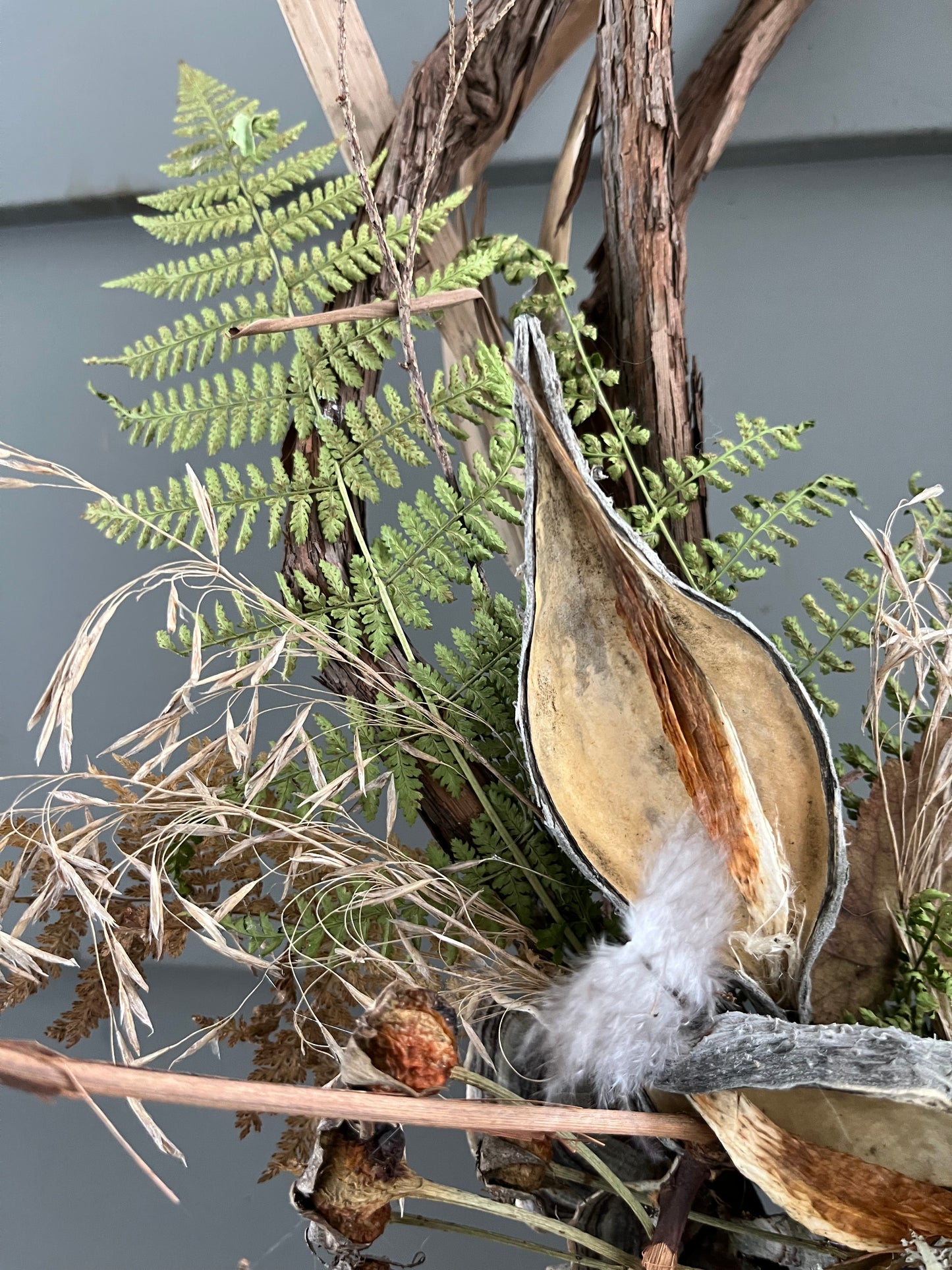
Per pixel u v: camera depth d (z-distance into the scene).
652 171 0.21
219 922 0.18
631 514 0.21
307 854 0.17
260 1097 0.12
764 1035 0.14
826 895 0.16
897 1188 0.15
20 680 0.36
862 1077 0.14
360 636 0.21
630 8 0.20
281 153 0.32
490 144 0.24
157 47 0.32
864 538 0.31
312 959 0.18
